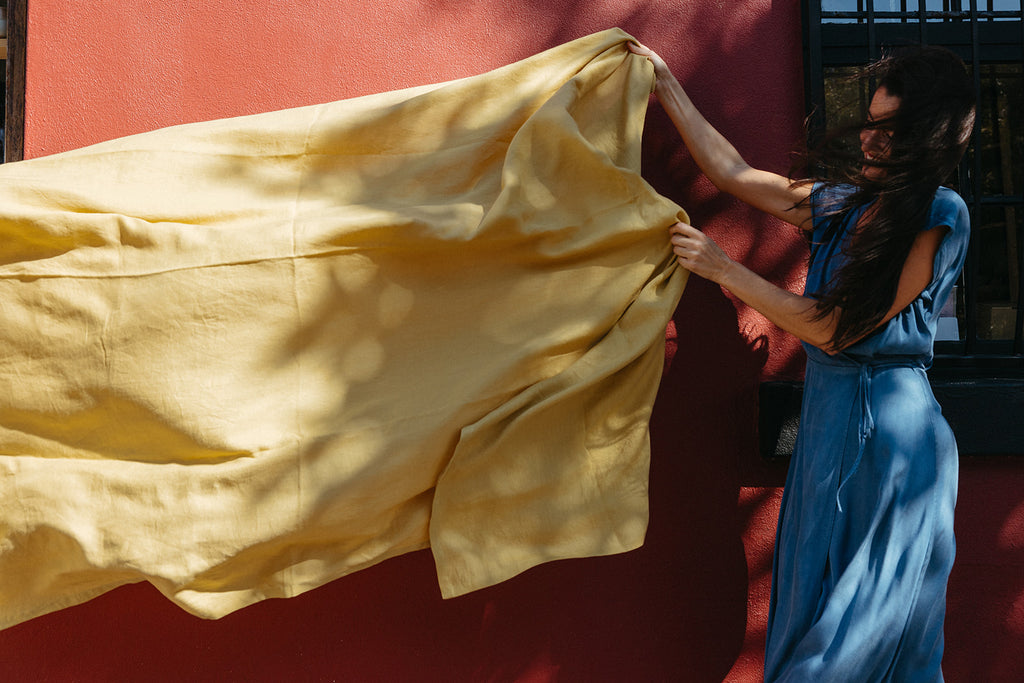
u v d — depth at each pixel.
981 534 2.18
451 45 2.26
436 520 1.78
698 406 2.20
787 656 1.79
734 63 2.24
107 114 2.24
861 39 2.30
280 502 1.74
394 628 2.15
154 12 2.26
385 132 1.95
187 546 1.72
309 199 1.91
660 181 2.22
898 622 1.67
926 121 1.65
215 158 1.91
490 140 1.94
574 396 1.84
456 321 1.86
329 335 1.82
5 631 2.12
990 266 2.35
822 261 1.86
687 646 2.17
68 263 1.81
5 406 1.80
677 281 1.89
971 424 2.12
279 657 2.14
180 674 2.13
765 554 2.19
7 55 2.25
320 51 2.26
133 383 1.78
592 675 2.16
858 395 1.76
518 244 1.86
